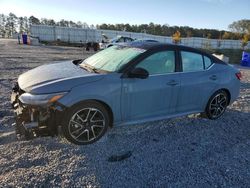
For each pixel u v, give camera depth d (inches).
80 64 188.4
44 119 138.9
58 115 140.2
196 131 183.9
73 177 121.6
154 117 174.7
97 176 123.4
